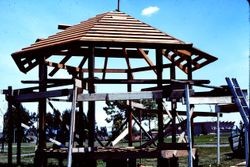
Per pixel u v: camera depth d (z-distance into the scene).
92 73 10.09
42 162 10.12
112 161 9.81
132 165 12.01
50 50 10.63
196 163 11.91
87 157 9.20
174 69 12.48
